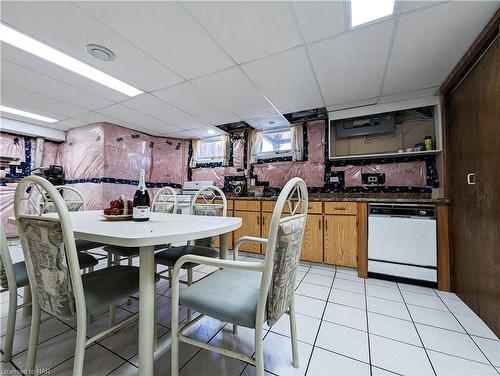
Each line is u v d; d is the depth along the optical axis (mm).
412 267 2178
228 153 4195
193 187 4332
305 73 2125
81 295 883
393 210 2281
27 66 2066
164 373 1070
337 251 2543
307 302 1818
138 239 821
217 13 1434
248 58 1900
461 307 1753
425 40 1656
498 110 1396
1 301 1762
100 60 1938
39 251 910
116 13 1438
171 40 1685
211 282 1062
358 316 1612
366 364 1152
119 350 1220
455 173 2031
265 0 1337
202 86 2389
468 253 1772
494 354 1232
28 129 3734
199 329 1443
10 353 1141
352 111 2914
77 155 3920
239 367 1123
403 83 2271
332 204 2586
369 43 1704
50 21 1510
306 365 1140
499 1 1312
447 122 2207
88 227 1104
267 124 3637
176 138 4578
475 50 1621
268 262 770
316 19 1479
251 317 825
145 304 916
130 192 3957
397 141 2881
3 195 3652
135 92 2559
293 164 3586
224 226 1165
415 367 1136
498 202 1396
